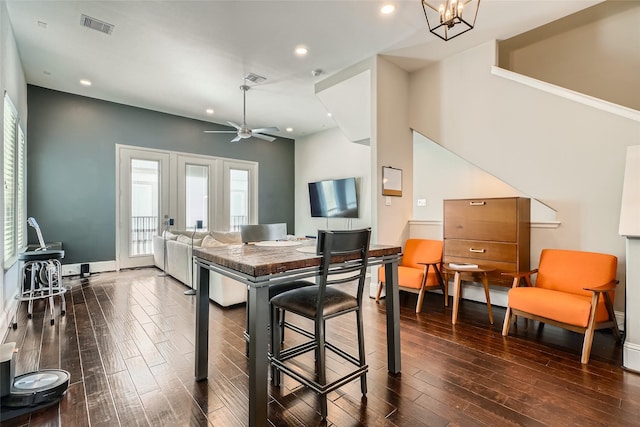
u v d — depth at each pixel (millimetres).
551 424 1550
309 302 1706
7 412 1578
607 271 2529
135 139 5699
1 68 2691
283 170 8023
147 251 5883
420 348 2434
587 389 1862
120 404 1707
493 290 3564
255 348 1434
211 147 6730
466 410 1662
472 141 3766
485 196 5297
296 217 8172
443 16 2102
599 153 2914
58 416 1604
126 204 5609
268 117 6367
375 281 3789
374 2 2863
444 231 3596
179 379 1965
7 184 3242
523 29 3367
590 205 2967
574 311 2262
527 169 3357
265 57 3879
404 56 3910
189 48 3652
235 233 5227
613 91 3441
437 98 4074
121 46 3590
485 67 3639
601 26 3502
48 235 4855
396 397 1783
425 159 6086
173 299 3734
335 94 4527
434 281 3408
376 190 3859
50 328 2807
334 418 1602
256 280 1414
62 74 4332
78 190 5117
